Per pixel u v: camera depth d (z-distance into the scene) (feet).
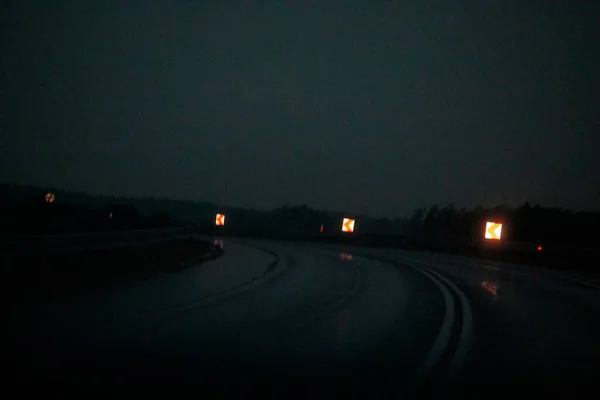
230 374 21.22
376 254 115.55
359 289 52.47
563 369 23.52
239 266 73.51
